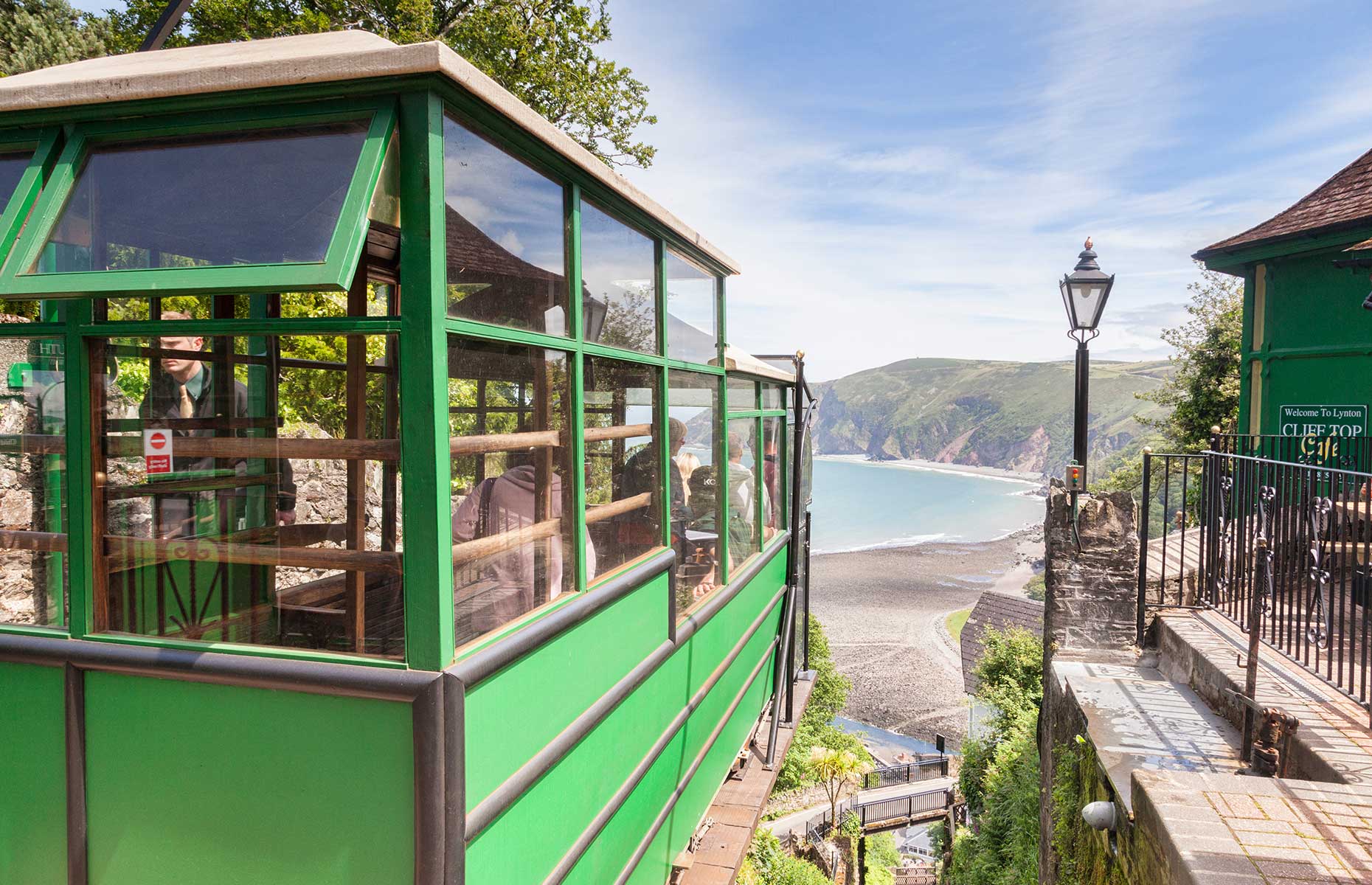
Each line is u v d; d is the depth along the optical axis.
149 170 2.12
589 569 3.03
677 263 4.09
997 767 17.86
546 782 2.58
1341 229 8.98
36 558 2.34
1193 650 5.30
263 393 2.68
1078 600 6.07
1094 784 4.55
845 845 25.30
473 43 14.55
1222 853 2.74
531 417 2.57
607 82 16.38
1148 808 3.20
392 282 2.44
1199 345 20.89
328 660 2.07
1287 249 9.88
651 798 3.67
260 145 2.05
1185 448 20.98
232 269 1.87
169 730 2.21
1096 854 4.38
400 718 2.03
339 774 2.08
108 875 2.29
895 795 31.06
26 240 2.06
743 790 5.40
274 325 2.08
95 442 2.27
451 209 2.07
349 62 1.92
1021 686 23.06
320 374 2.96
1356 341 9.21
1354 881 2.58
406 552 2.03
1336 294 9.47
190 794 2.20
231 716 2.15
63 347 2.28
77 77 2.27
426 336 1.99
